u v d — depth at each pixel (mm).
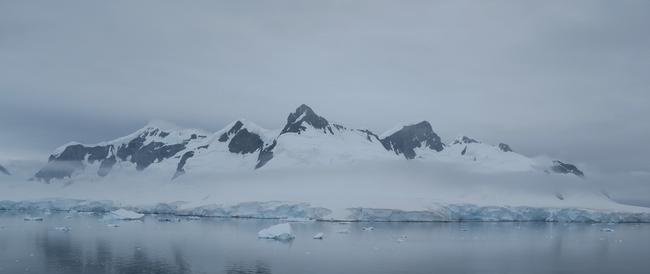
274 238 124812
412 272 84562
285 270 84375
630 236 150500
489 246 119250
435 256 101500
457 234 147000
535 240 134250
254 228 154250
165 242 116438
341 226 167500
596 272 88438
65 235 127438
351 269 86000
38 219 177625
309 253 102125
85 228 148000
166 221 183250
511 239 135875
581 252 112250
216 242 117438
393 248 111688
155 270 82938
